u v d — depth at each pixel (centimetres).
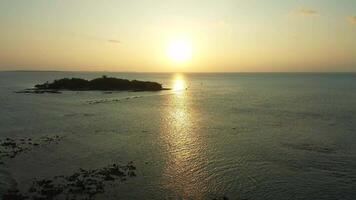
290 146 3559
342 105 7375
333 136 4053
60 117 5275
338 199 2209
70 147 3397
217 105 7300
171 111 6203
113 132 4166
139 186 2386
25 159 2961
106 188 2330
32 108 6325
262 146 3544
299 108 6812
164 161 2975
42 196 2173
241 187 2397
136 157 3088
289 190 2348
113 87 11712
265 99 8850
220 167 2828
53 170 2686
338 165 2911
